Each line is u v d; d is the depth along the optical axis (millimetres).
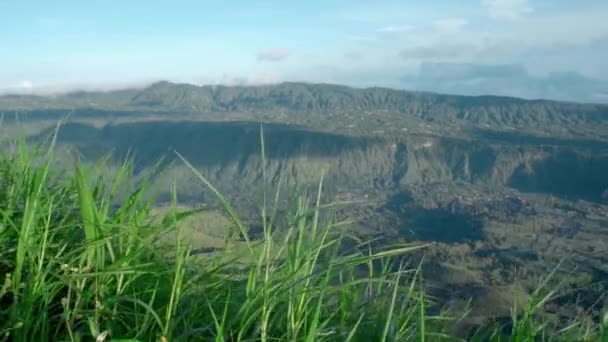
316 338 2996
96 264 3008
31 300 2762
